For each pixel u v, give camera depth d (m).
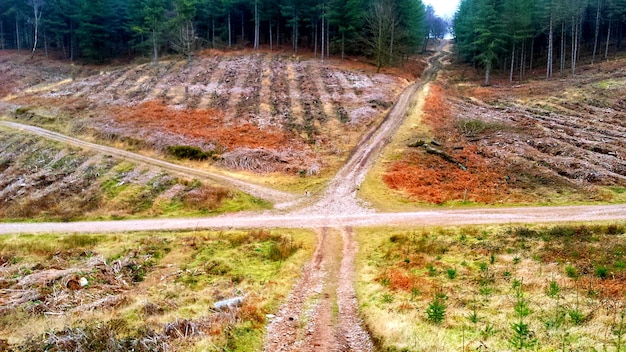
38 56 85.06
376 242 23.86
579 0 66.69
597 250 19.56
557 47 82.69
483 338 11.31
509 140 41.56
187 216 30.70
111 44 88.44
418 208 30.05
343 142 43.12
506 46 75.19
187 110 51.41
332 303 15.96
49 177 39.28
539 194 31.25
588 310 12.94
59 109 55.06
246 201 32.22
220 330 12.52
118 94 58.91
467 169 36.47
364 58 78.31
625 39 81.44
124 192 35.09
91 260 21.45
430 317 12.93
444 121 48.66
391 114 51.47
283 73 65.69
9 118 55.72
